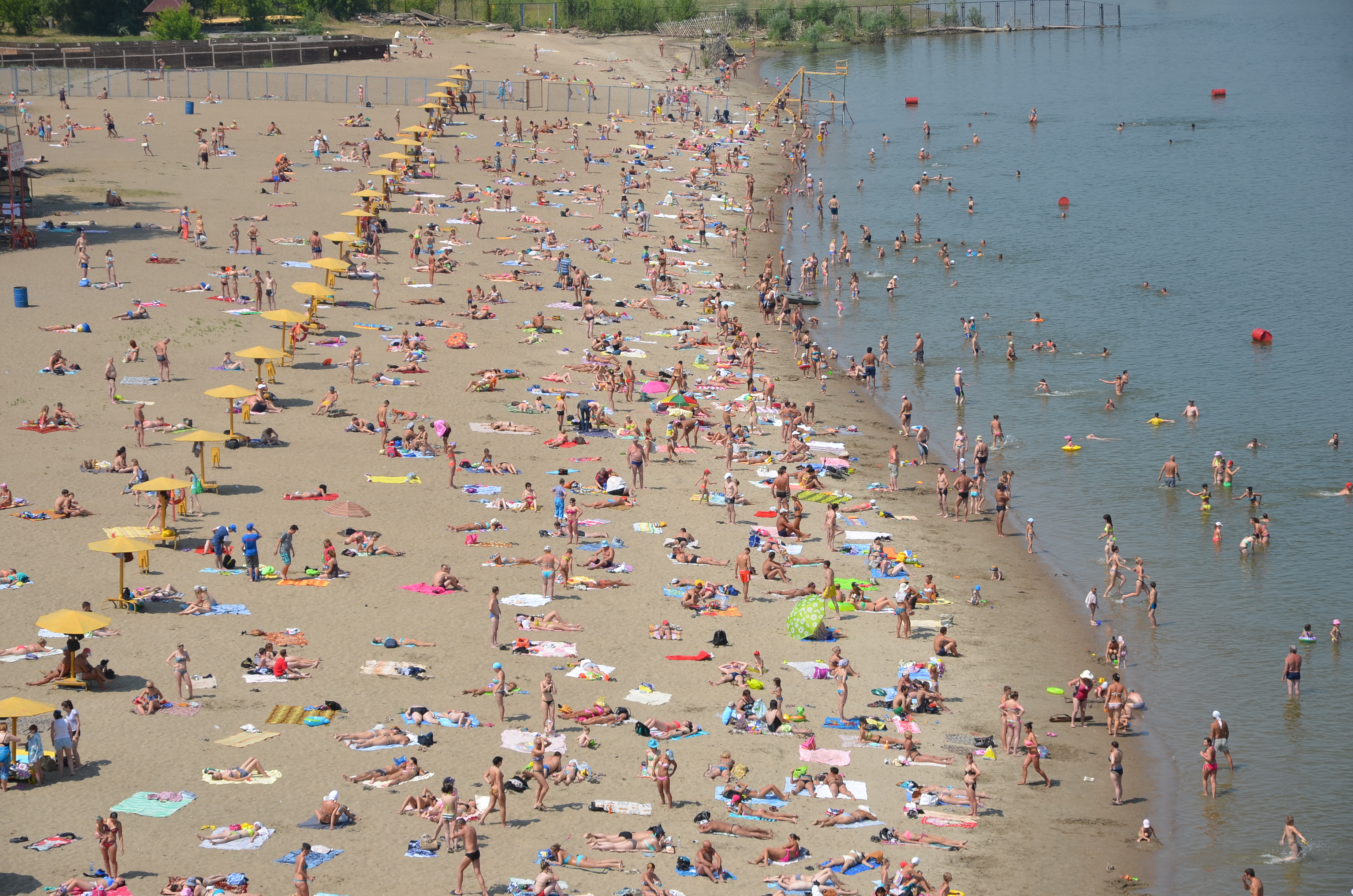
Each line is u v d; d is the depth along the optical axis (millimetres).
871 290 80375
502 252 81438
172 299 67250
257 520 45656
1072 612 42438
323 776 31125
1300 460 53531
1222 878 29281
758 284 78812
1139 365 65625
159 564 42062
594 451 54094
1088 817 31562
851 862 28562
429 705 34562
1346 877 29344
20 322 62469
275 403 56312
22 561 41438
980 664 38875
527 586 41969
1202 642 40406
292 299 69000
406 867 27719
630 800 30859
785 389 63906
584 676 36406
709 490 51062
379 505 47500
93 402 54750
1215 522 48906
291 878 27078
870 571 44656
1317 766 33906
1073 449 56000
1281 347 66812
